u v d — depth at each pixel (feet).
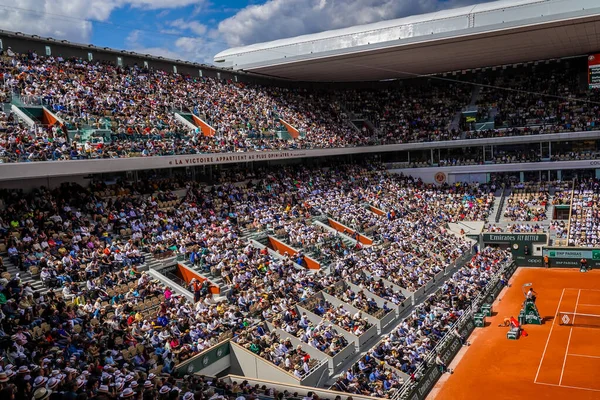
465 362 117.91
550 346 123.34
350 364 107.14
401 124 266.57
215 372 98.94
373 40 219.82
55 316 87.76
